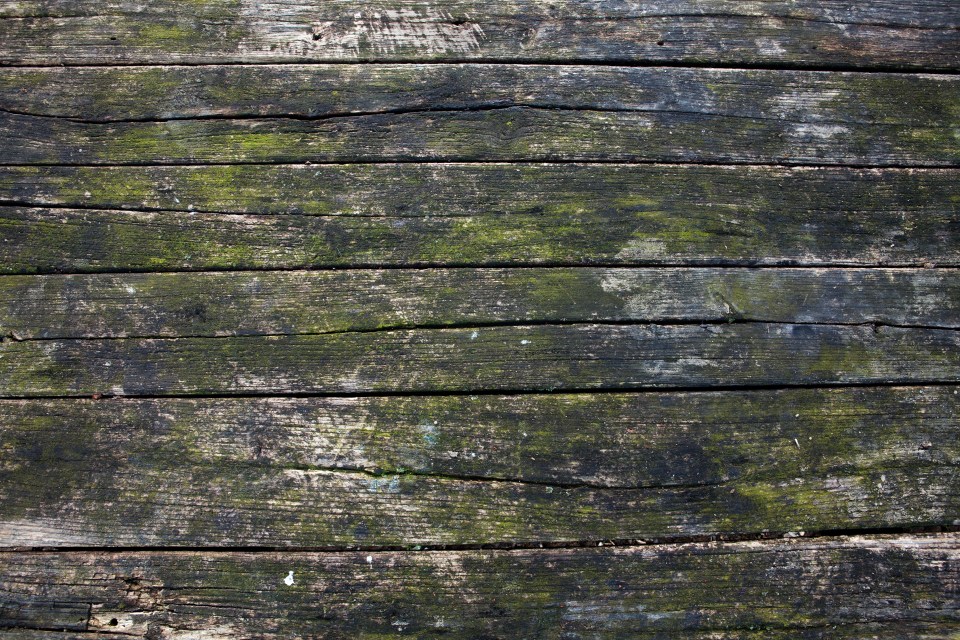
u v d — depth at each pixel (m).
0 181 1.74
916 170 1.80
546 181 1.76
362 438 1.59
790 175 1.79
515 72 1.85
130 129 1.79
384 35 1.88
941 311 1.70
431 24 1.90
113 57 1.85
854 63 1.90
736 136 1.81
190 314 1.66
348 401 1.61
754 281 1.70
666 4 1.93
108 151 1.77
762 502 1.57
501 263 1.70
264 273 1.69
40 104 1.81
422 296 1.67
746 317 1.68
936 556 1.55
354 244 1.71
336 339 1.65
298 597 1.51
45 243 1.70
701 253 1.72
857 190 1.78
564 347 1.65
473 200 1.74
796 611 1.52
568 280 1.69
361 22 1.89
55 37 1.87
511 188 1.75
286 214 1.72
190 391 1.61
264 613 1.50
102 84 1.83
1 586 1.51
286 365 1.63
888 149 1.82
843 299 1.70
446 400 1.61
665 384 1.63
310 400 1.61
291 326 1.65
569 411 1.61
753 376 1.64
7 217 1.71
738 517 1.56
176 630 1.49
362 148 1.78
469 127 1.80
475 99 1.83
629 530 1.55
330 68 1.85
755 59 1.89
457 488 1.57
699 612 1.51
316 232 1.71
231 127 1.79
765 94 1.86
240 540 1.54
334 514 1.55
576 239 1.72
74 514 1.54
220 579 1.52
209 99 1.82
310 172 1.76
